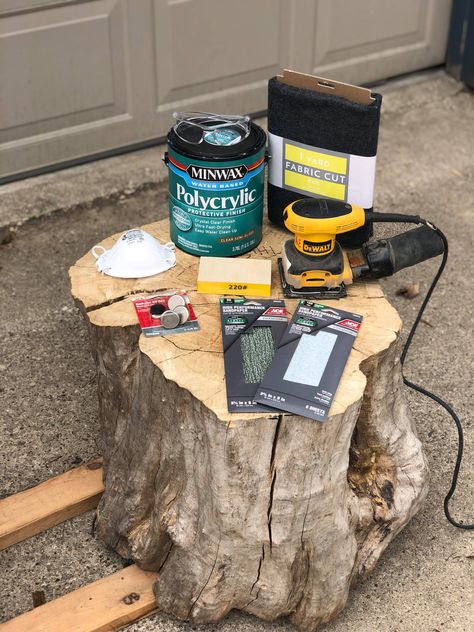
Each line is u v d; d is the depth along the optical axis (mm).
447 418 1743
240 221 1368
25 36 2158
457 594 1428
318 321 1276
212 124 1378
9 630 1324
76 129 2375
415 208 2373
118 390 1390
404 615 1396
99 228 2273
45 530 1518
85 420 1727
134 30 2289
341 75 2723
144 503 1396
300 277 1319
